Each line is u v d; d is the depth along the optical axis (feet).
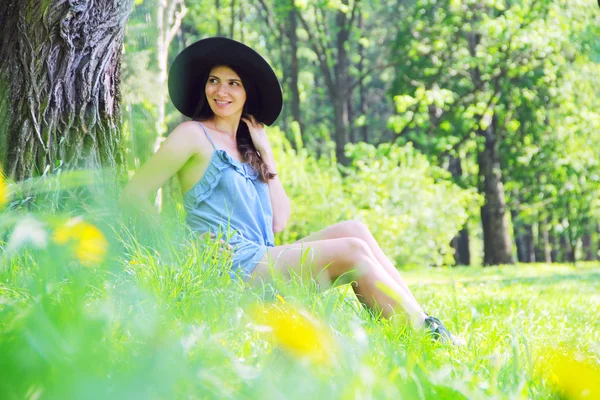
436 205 77.25
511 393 6.93
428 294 28.25
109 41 17.12
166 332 5.96
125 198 15.69
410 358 6.58
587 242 139.13
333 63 109.81
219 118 17.25
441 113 101.65
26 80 16.25
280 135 71.51
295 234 65.77
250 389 5.06
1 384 3.85
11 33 16.37
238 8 116.16
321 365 5.66
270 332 7.91
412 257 73.41
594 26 93.04
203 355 6.04
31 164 16.21
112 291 9.13
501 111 94.84
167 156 16.14
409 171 77.30
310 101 140.36
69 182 6.30
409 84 98.37
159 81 40.96
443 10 94.68
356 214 69.36
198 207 16.55
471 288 33.81
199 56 17.04
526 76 94.38
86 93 16.90
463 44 98.17
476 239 168.35
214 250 13.74
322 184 68.23
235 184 16.58
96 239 5.19
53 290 5.96
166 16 47.16
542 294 31.48
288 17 110.22
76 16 16.48
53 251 5.07
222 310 10.71
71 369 4.00
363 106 122.93
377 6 118.01
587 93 97.45
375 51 132.98
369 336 10.16
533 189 102.27
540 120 96.17
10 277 10.07
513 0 90.33
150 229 15.07
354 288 14.92
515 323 17.34
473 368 9.99
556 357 5.08
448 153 103.14
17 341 4.31
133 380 3.78
